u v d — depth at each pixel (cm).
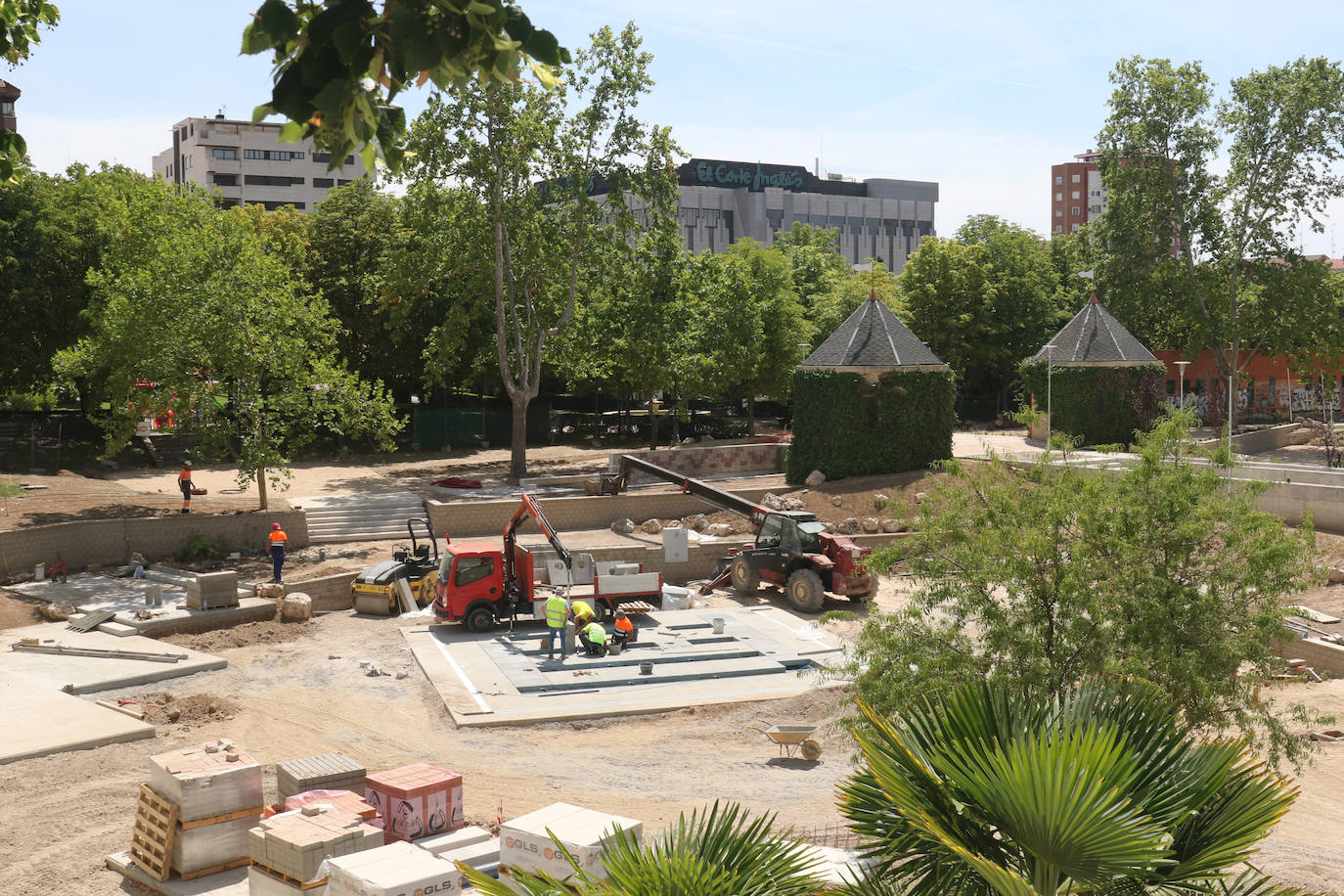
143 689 2412
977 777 637
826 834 1466
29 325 4925
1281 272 6331
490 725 2250
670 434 6844
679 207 17412
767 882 702
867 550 3472
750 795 1777
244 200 13238
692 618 3206
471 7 354
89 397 5453
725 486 4797
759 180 18400
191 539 3691
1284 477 4172
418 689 2495
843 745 2072
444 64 368
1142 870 620
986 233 9119
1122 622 1508
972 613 1689
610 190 4962
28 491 4094
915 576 1734
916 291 7625
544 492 4584
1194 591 1501
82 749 1917
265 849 1163
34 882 1325
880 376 4722
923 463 4800
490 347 5356
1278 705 2225
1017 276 7906
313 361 3984
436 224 4759
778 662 2741
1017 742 649
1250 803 667
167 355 3638
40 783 1719
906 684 1560
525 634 3006
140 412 3791
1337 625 2855
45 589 3234
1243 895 728
